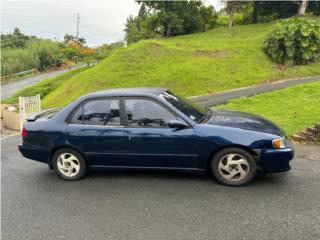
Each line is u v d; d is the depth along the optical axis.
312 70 19.88
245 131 5.20
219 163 5.32
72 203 5.07
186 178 5.74
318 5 37.84
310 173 5.68
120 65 23.16
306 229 3.96
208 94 17.67
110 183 5.76
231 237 3.88
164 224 4.27
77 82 23.94
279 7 39.97
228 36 33.25
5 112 14.72
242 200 4.79
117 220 4.45
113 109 5.76
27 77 51.59
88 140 5.79
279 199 4.75
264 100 12.85
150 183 5.63
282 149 5.11
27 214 4.79
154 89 6.14
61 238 4.09
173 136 5.38
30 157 6.24
